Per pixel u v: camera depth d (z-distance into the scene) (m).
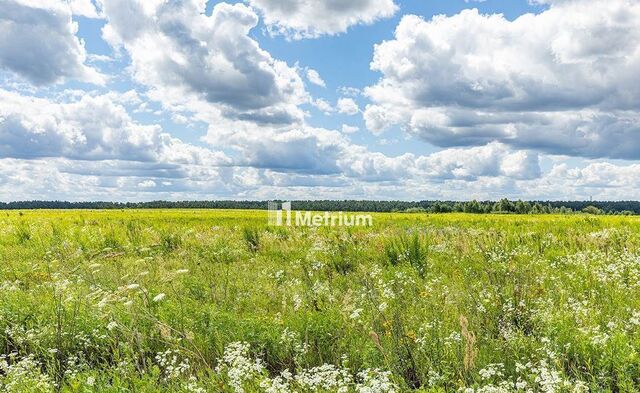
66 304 7.78
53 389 5.18
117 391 5.02
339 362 6.08
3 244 19.19
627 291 8.70
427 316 7.23
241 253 15.14
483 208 100.00
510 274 9.45
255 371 5.65
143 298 7.60
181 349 6.14
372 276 10.41
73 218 36.84
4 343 7.09
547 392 4.42
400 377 5.23
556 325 6.28
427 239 14.85
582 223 28.28
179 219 37.56
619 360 5.13
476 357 5.46
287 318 7.25
